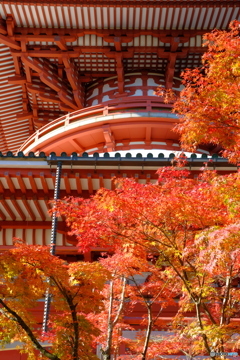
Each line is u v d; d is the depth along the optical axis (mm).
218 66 10711
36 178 21953
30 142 30328
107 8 26266
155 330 18609
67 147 29125
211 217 10258
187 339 14297
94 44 28734
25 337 11086
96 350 17062
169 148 28234
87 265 10953
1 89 31828
